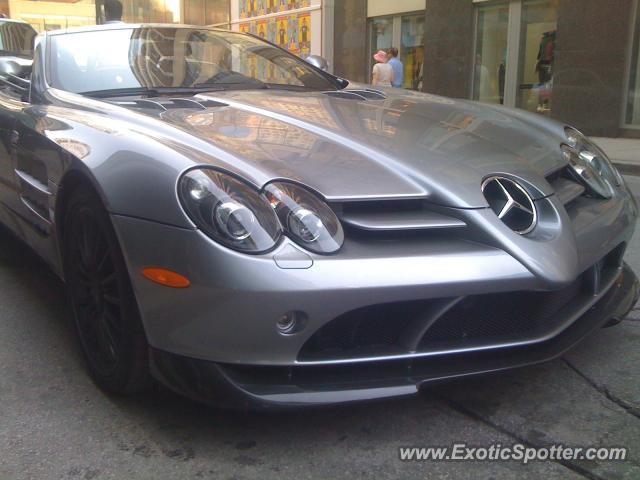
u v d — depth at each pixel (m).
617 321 2.84
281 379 2.09
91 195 2.37
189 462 2.14
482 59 13.09
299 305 1.96
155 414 2.42
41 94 3.32
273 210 2.04
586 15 10.91
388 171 2.32
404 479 2.05
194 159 2.13
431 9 13.66
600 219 2.62
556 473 2.07
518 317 2.31
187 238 2.00
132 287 2.16
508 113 3.35
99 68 3.41
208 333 2.01
